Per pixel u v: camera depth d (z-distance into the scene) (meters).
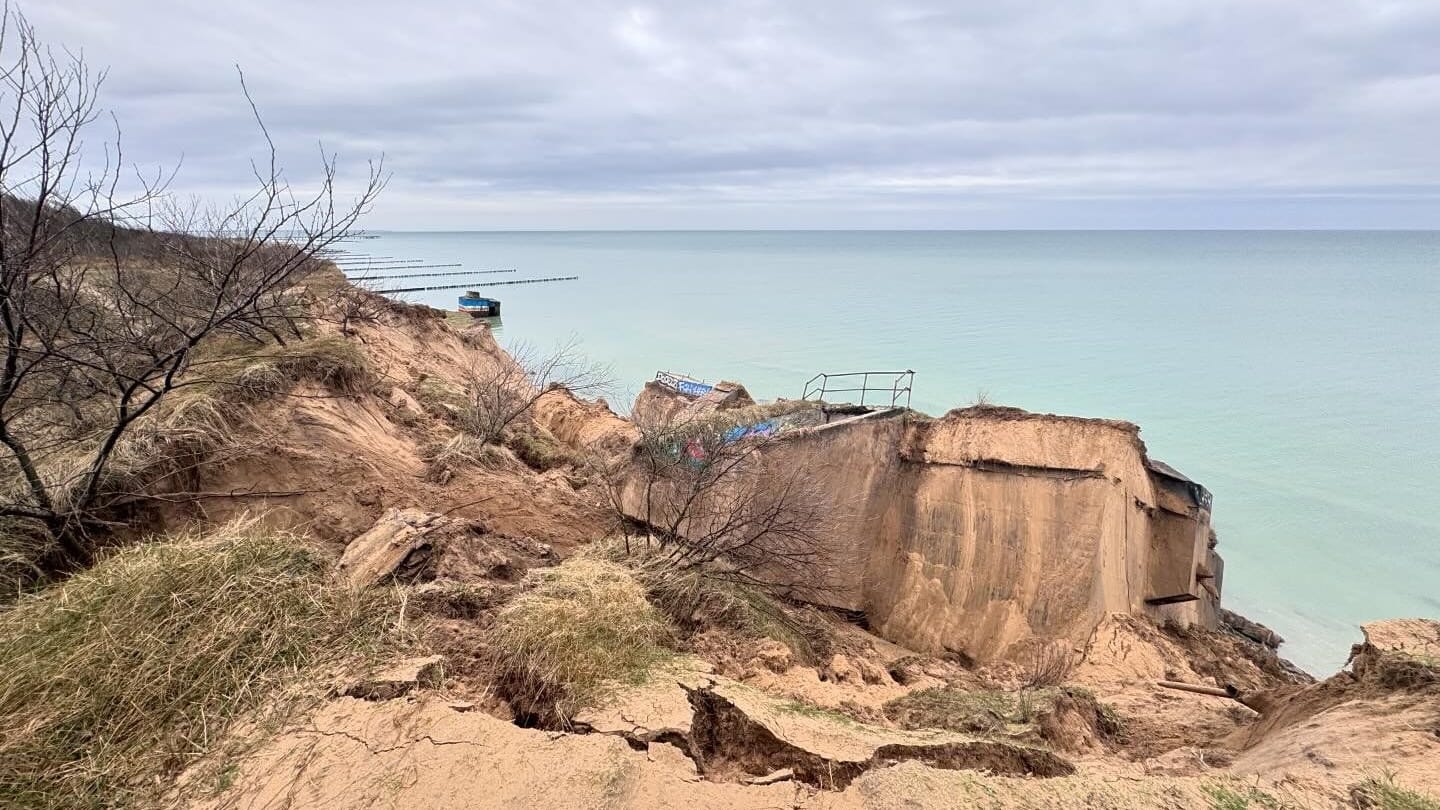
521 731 4.51
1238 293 96.88
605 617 5.93
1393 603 20.00
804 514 11.48
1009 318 72.19
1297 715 6.23
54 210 6.73
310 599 5.52
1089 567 12.29
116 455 7.86
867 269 159.25
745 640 7.44
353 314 18.64
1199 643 13.01
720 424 13.38
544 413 25.33
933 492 14.18
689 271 155.12
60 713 4.32
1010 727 6.01
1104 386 44.22
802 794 4.27
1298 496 27.23
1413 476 29.17
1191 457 31.70
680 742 4.66
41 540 6.75
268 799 3.92
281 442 9.58
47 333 6.85
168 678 4.61
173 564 5.43
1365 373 46.78
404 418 12.95
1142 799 4.28
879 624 13.91
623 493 12.35
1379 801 4.16
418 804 3.88
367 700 4.72
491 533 8.72
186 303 10.06
